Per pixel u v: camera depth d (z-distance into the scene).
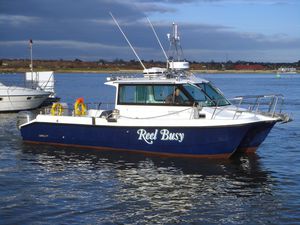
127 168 14.84
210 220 10.38
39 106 33.62
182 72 17.05
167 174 14.11
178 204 11.43
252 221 10.30
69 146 17.83
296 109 35.16
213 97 16.48
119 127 16.50
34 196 12.05
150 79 16.47
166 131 15.73
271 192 12.34
